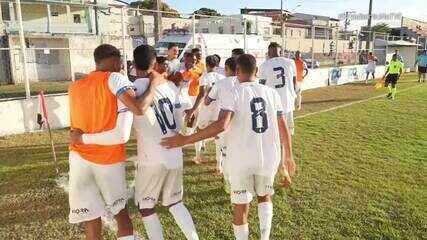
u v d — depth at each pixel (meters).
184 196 5.02
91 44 25.48
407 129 9.37
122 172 3.15
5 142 7.73
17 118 8.52
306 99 14.74
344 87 19.14
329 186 5.42
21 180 5.59
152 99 3.08
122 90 2.93
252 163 3.35
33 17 26.06
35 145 7.53
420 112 11.90
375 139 8.30
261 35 20.61
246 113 3.33
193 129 5.50
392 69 14.81
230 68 4.80
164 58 4.62
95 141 3.01
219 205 4.77
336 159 6.75
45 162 6.44
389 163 6.54
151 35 24.64
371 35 25.72
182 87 4.85
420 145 7.84
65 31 26.80
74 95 3.04
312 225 4.25
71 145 3.09
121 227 3.31
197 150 6.33
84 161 3.03
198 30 20.92
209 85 5.30
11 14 24.36
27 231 4.12
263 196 3.59
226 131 3.43
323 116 11.07
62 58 23.11
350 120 10.48
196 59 6.41
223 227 4.19
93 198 3.12
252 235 4.03
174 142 3.21
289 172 3.67
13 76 21.45
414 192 5.23
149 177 3.26
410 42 35.12
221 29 21.45
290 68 6.02
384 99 14.84
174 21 26.70
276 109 3.53
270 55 6.10
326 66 21.39
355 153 7.15
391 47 32.72
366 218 4.43
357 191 5.25
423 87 19.59
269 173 3.44
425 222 4.35
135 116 3.19
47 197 5.00
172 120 3.33
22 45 8.68
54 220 4.38
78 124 3.04
